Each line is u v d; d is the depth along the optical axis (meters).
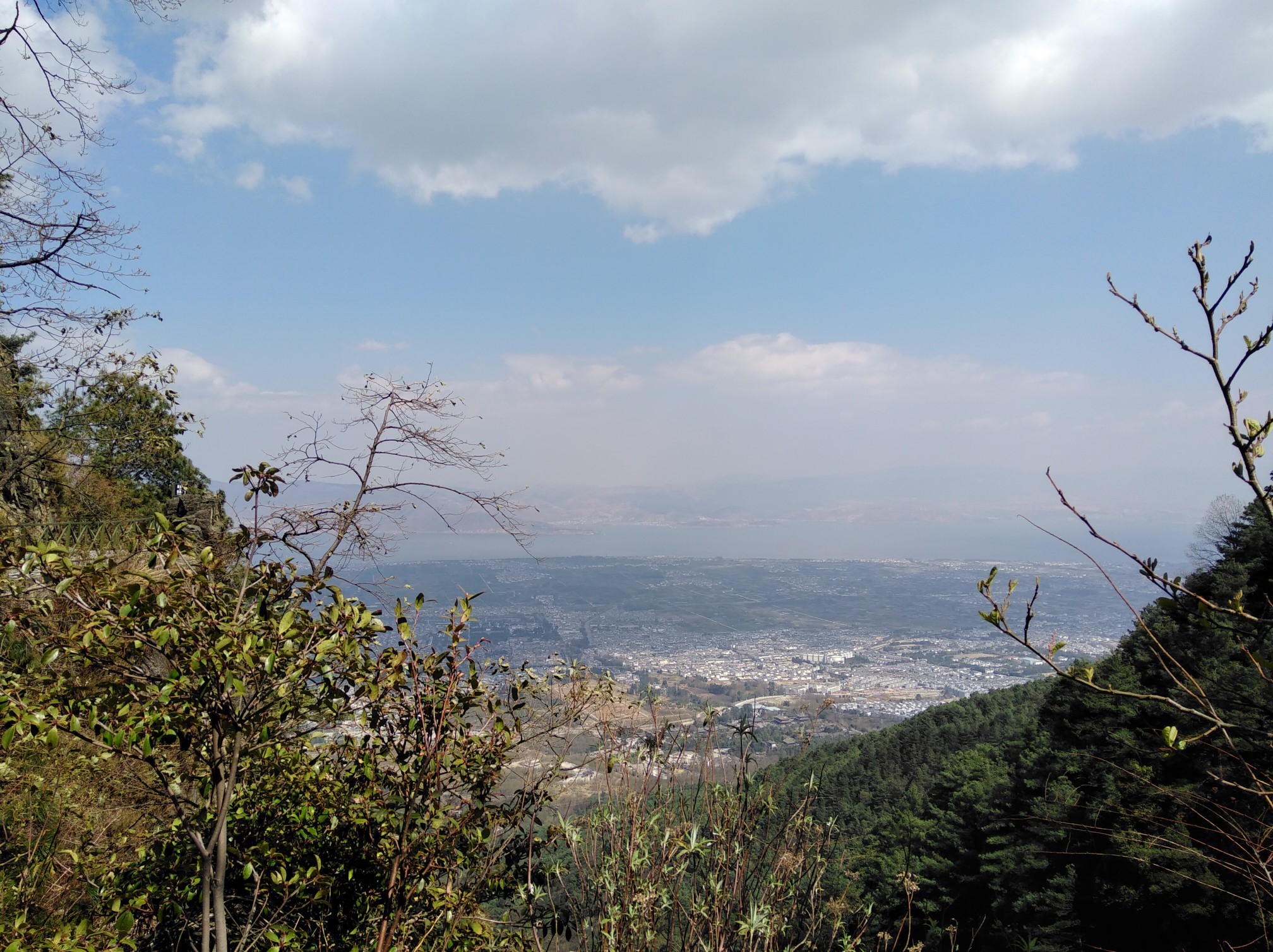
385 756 3.17
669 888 3.11
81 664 2.71
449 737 3.01
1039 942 12.06
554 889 3.35
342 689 2.90
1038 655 1.66
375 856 3.25
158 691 2.51
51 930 3.07
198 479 12.11
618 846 3.08
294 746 3.34
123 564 2.58
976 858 15.34
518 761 3.29
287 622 2.55
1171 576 1.62
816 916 3.01
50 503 9.17
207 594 2.65
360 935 3.22
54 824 3.64
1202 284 1.67
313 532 2.94
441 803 3.10
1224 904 8.62
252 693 2.70
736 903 3.00
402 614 2.89
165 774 2.70
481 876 3.30
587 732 3.31
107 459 9.80
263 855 3.19
